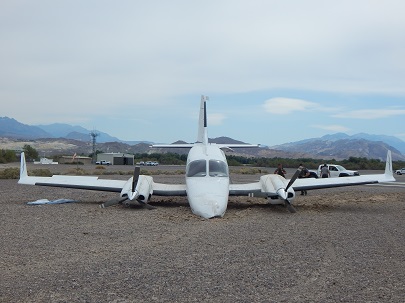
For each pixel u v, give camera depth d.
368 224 13.10
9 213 15.04
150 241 10.19
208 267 7.87
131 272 7.51
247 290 6.60
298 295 6.38
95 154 137.00
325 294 6.41
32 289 6.56
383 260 8.45
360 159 97.69
